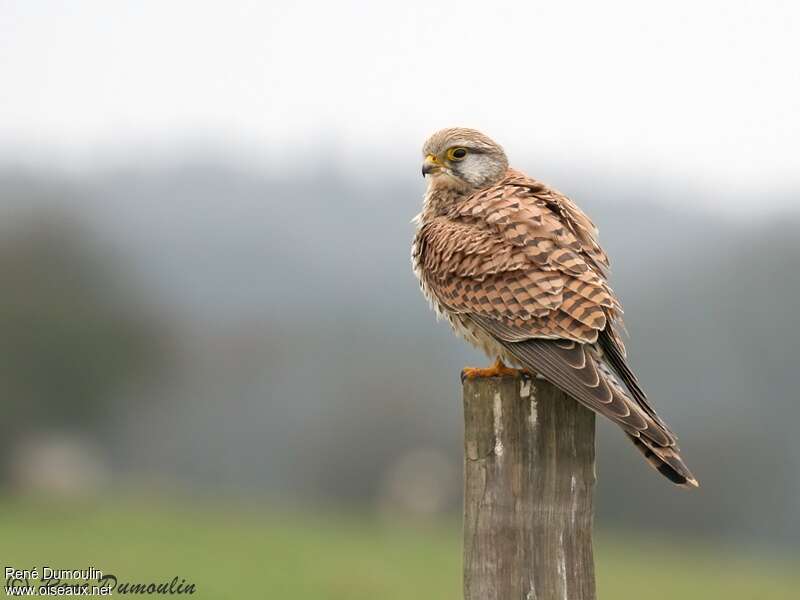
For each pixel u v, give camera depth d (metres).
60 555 20.34
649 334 31.77
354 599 17.47
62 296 38.78
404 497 33.03
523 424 5.10
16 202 40.31
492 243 6.34
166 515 28.62
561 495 5.09
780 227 32.06
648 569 24.52
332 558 22.36
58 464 37.31
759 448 31.00
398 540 26.45
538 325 5.98
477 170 7.02
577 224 6.47
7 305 37.94
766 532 30.91
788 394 30.81
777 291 31.36
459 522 31.70
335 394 37.75
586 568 5.10
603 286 6.04
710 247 34.53
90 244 39.94
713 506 30.95
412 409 36.31
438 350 38.62
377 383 36.84
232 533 25.33
